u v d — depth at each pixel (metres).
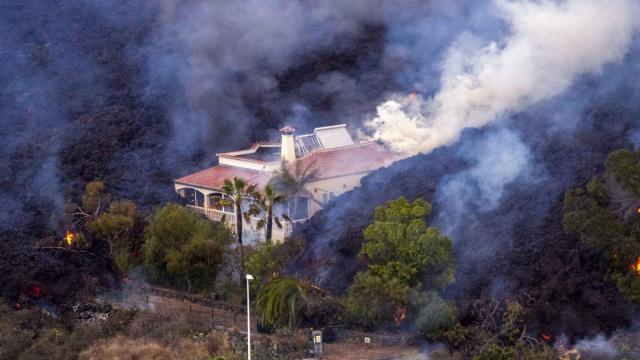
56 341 117.44
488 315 109.56
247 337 110.31
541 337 105.94
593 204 112.75
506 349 103.25
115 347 111.44
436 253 112.69
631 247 108.56
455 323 109.38
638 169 110.50
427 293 111.06
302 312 113.69
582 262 113.56
